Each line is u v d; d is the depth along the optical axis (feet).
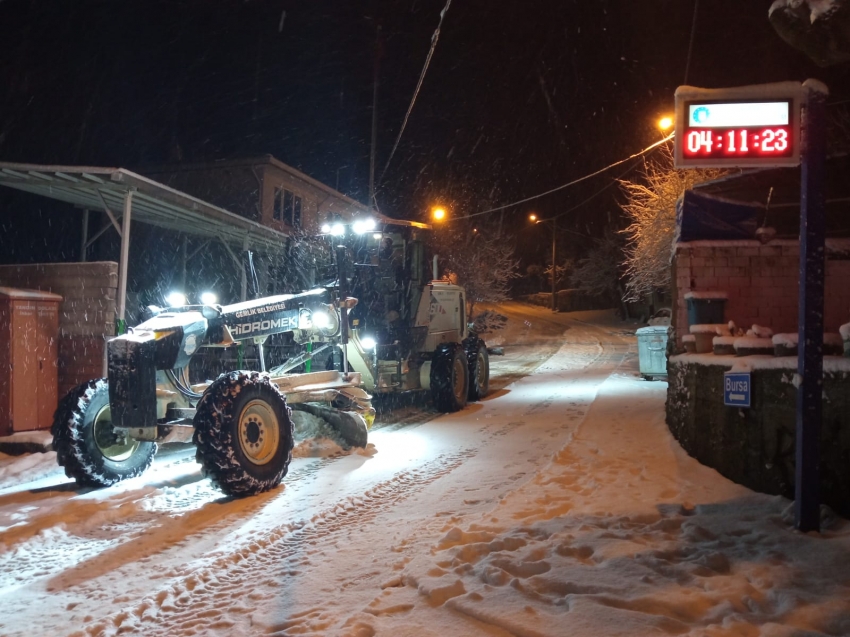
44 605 13.03
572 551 13.79
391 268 35.50
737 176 26.81
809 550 13.43
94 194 37.01
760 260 25.81
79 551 16.15
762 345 19.25
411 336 36.37
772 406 17.66
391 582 12.87
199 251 60.13
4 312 28.81
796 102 14.67
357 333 30.66
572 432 28.25
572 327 123.24
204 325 22.31
